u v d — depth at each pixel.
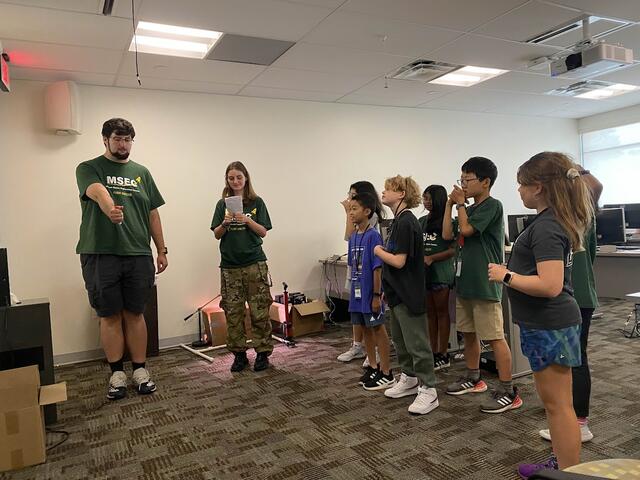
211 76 4.25
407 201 2.74
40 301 2.83
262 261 3.73
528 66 4.51
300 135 5.29
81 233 3.12
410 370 2.95
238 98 4.95
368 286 3.04
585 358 2.25
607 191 7.23
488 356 3.44
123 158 3.19
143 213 3.27
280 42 3.58
